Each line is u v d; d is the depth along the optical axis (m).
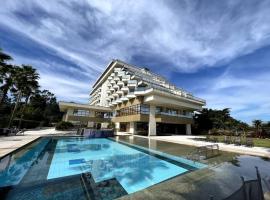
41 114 52.03
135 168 8.89
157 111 31.41
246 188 2.79
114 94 43.09
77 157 11.61
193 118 39.91
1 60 24.00
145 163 9.93
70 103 39.00
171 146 15.11
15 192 5.29
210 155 10.39
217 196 3.98
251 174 6.02
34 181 6.30
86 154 12.76
